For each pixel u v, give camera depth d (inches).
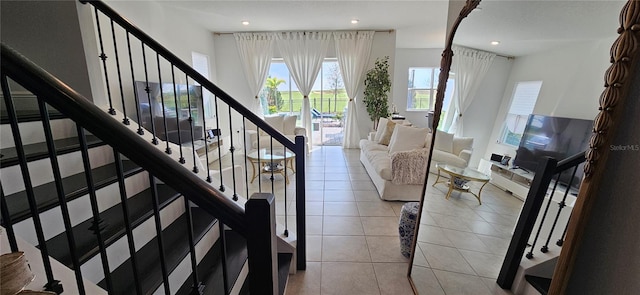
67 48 77.4
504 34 55.9
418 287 70.8
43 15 75.3
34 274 32.1
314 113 251.8
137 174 67.6
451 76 69.4
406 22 189.6
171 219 67.6
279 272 69.9
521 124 53.2
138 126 80.7
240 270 60.7
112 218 54.6
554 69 45.4
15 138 28.1
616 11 32.5
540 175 45.5
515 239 51.1
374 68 225.3
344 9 162.9
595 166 26.2
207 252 66.5
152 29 150.8
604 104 25.0
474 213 62.5
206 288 54.3
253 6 158.4
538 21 47.6
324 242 94.8
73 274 38.0
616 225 25.5
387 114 226.7
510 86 56.4
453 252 66.0
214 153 199.6
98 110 27.3
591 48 37.1
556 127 43.9
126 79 131.0
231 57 231.6
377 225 107.0
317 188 149.3
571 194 39.7
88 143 65.2
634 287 24.3
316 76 232.5
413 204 89.4
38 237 31.6
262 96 243.0
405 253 85.7
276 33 223.1
